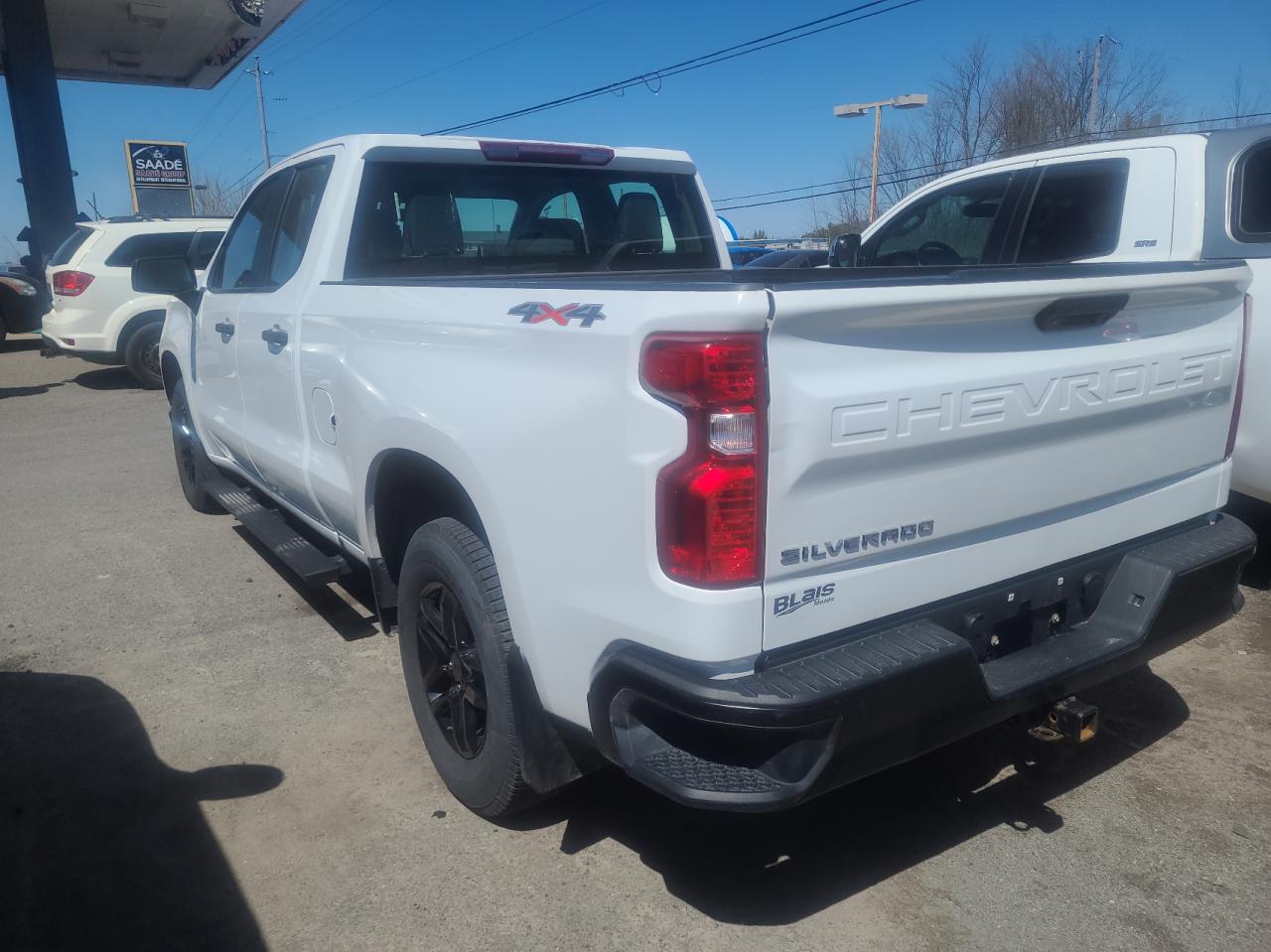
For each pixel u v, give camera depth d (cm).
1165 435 298
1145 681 400
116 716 388
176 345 602
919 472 237
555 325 242
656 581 219
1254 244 441
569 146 432
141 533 627
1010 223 546
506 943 263
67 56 2317
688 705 215
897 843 302
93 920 274
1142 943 258
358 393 332
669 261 477
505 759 281
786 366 212
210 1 1964
